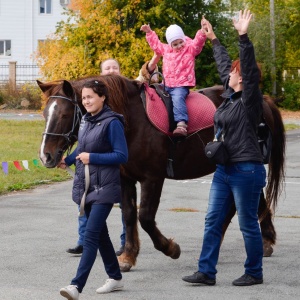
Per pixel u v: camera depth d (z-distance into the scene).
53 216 12.58
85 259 7.17
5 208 13.41
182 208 13.50
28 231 11.21
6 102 49.00
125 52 29.09
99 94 7.32
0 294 7.59
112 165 7.30
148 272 8.67
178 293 7.69
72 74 28.36
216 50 8.91
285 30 51.59
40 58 34.31
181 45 9.32
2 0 58.97
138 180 8.88
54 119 8.20
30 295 7.55
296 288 7.92
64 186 16.45
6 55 59.41
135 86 8.86
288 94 49.78
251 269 8.04
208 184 16.89
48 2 59.06
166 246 8.86
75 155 7.73
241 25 7.64
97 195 7.23
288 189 15.91
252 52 7.63
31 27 59.09
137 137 8.66
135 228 8.77
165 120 8.82
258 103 7.75
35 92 48.75
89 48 28.73
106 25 28.58
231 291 7.78
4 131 29.78
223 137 7.81
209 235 7.98
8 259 9.28
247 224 7.91
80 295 7.59
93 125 7.35
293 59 53.62
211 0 34.25
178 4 32.00
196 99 9.41
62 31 30.53
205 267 7.98
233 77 7.93
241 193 7.79
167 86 9.31
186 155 9.18
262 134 8.05
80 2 29.25
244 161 7.71
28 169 16.86
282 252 9.81
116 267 7.70
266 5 52.66
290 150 24.19
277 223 12.02
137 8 29.98
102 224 7.26
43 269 8.76
